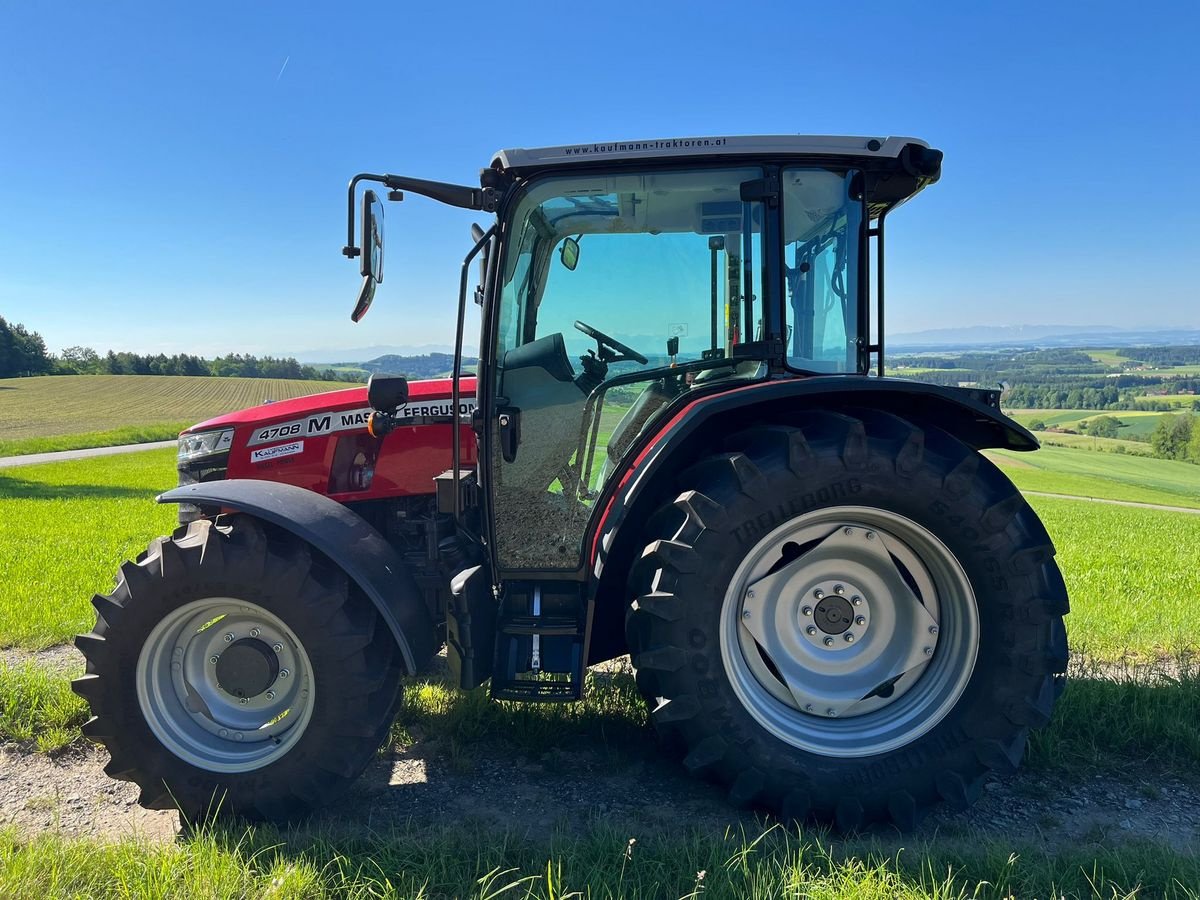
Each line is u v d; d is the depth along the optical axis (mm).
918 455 2713
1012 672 2734
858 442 2709
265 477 3855
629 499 2893
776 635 2877
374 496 3828
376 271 2955
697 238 3104
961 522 2721
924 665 2891
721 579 2723
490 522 3193
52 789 3166
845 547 2861
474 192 3049
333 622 2777
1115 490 37969
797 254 3094
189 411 58688
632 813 2885
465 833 2645
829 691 2879
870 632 2910
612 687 3893
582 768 3246
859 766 2750
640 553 2977
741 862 2395
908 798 2725
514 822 2830
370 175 2910
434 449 3850
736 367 3141
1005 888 2318
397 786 3119
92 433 43500
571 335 3178
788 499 2713
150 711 2861
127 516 12133
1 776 3270
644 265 3137
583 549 3148
